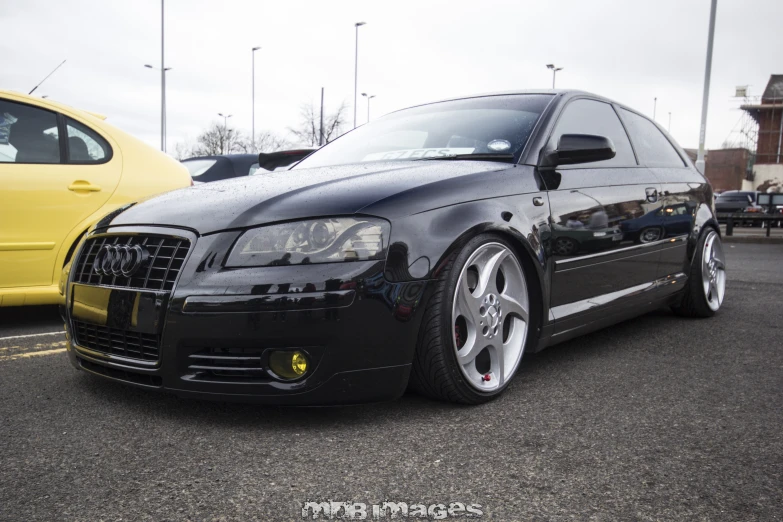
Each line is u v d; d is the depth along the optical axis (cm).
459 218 234
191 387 215
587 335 371
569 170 301
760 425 224
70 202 387
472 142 300
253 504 165
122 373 234
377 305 212
